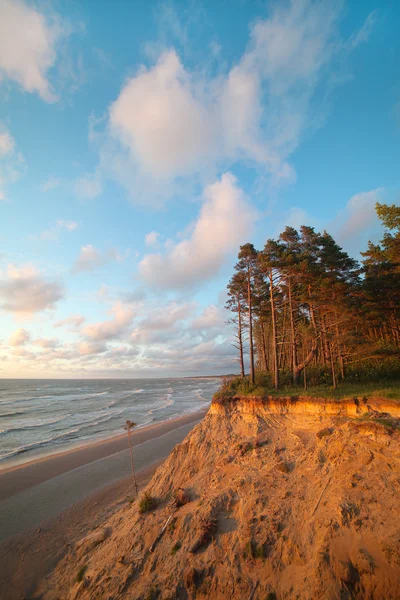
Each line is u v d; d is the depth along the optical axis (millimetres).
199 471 14062
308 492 9797
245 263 27250
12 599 11242
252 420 15734
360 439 10523
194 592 8195
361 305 24141
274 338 22844
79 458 28281
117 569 10031
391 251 23125
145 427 42125
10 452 31578
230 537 9273
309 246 24812
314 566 7305
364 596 6504
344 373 24125
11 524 16984
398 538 7012
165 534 10578
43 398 88062
